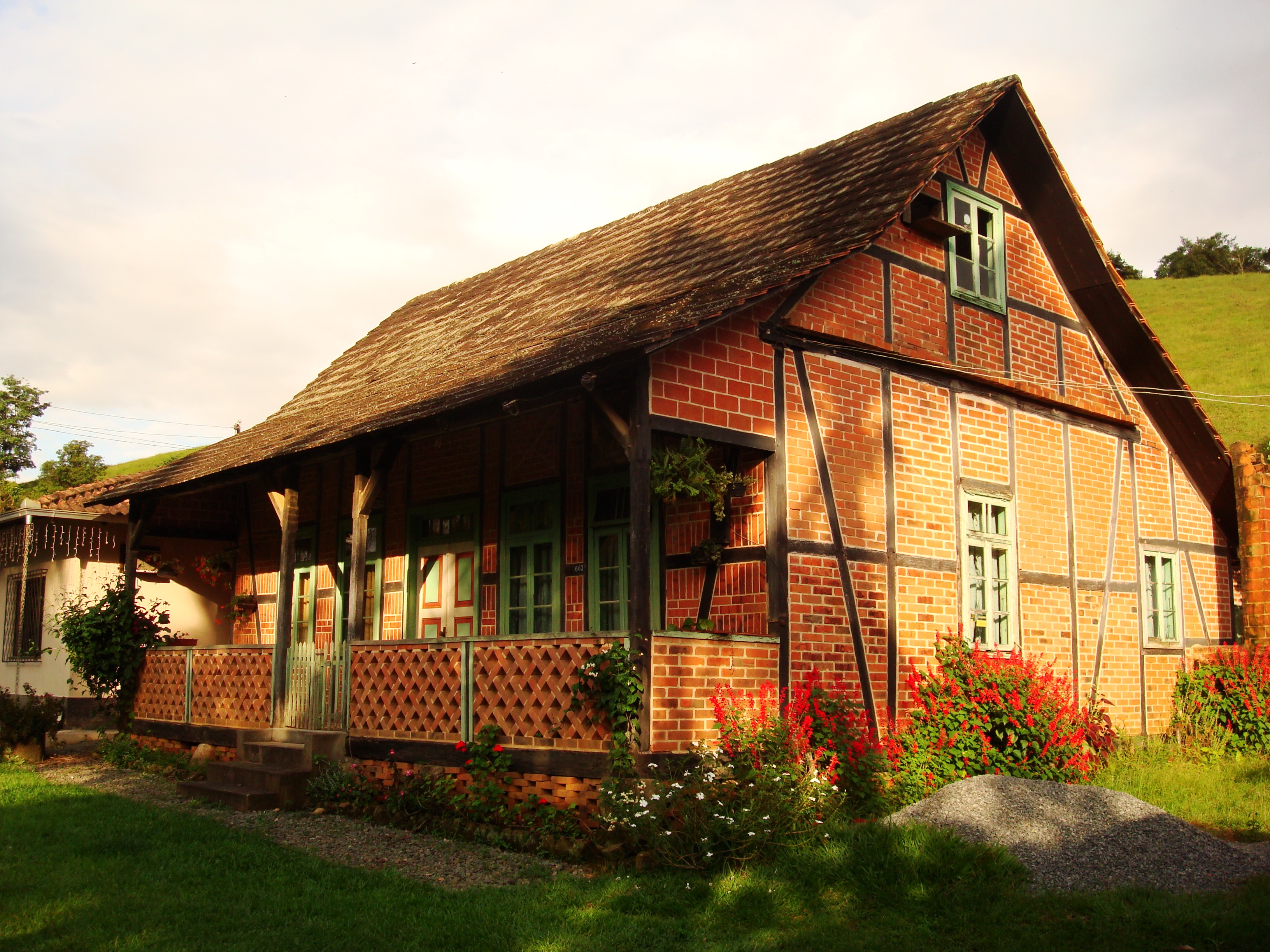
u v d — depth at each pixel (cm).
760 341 993
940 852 680
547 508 1253
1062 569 1317
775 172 1408
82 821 955
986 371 1253
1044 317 1363
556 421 1255
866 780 925
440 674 1010
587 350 907
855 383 1089
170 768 1308
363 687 1098
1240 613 1645
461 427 1019
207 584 1791
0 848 846
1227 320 4612
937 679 1094
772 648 928
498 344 1318
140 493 1486
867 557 1066
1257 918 586
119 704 1504
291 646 1227
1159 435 1532
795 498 1003
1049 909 623
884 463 1107
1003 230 1320
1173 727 1404
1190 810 974
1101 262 1360
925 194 1206
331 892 711
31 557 1905
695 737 845
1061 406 1355
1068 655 1301
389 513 1493
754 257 1085
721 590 1013
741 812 755
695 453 913
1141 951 560
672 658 840
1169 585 1509
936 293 1204
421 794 966
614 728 823
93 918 650
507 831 871
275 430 1580
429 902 683
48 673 1800
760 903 651
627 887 697
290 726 1204
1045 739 1055
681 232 1377
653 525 1091
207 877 753
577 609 1188
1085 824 753
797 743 862
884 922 615
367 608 1507
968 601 1172
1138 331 1407
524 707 911
